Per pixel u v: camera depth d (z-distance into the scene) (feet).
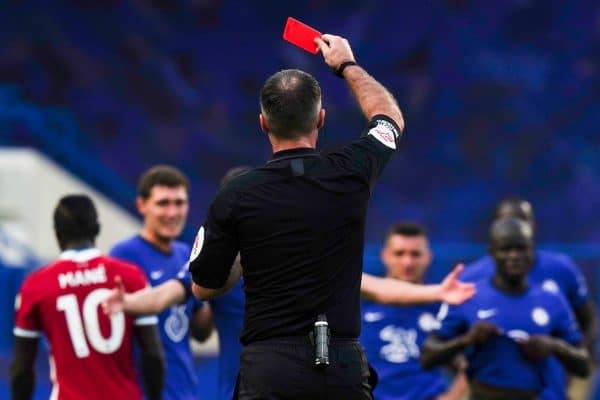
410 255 89.56
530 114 284.00
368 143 47.32
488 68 284.41
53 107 271.28
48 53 273.54
